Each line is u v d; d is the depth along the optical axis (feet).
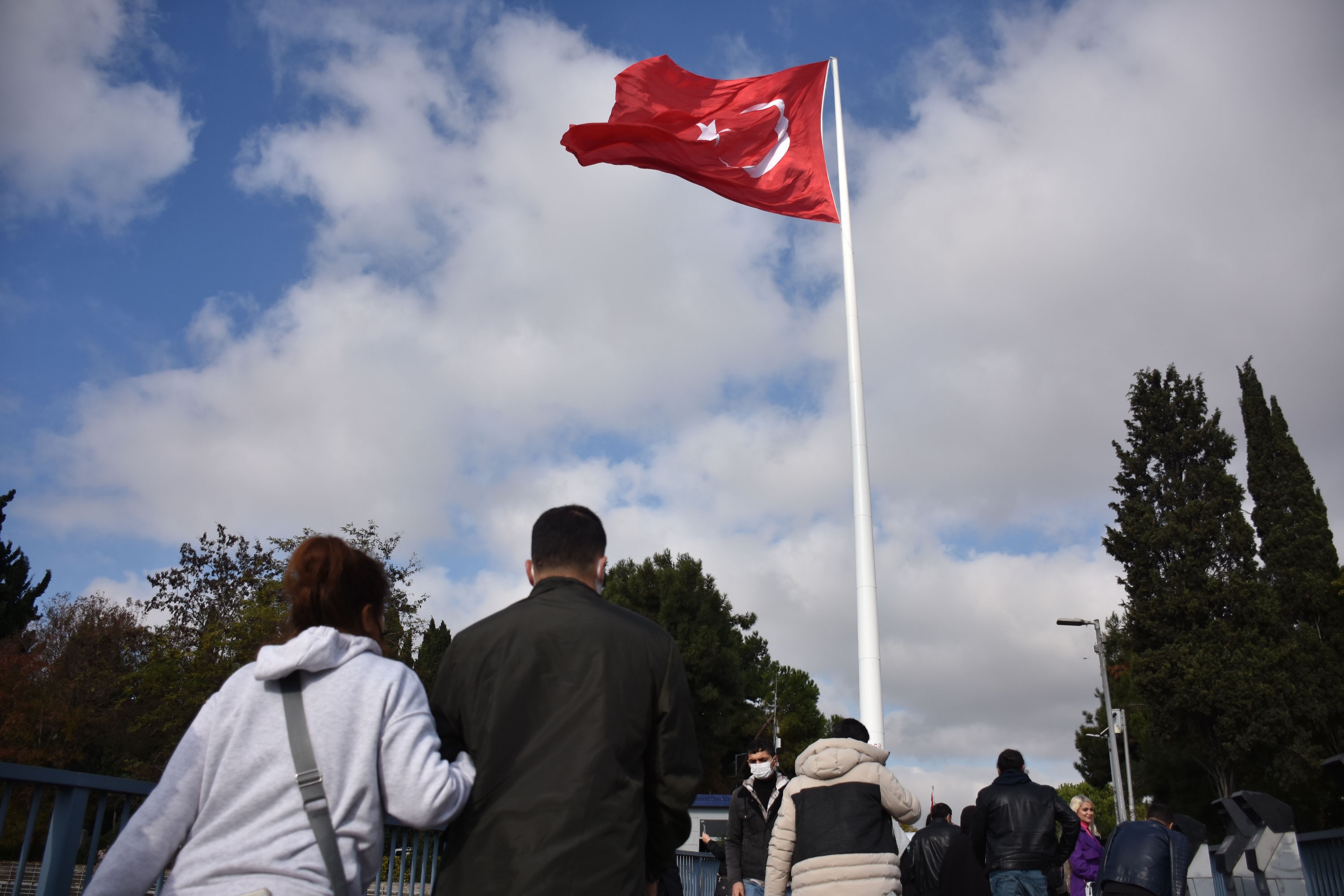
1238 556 123.13
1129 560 127.75
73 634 137.18
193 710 97.81
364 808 7.30
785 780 22.59
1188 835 31.58
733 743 139.33
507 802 8.14
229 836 7.03
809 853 15.98
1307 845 25.58
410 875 19.77
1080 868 33.76
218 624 103.55
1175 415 132.46
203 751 7.36
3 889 12.21
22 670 119.03
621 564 144.56
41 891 11.67
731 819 22.79
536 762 8.34
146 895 7.11
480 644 9.05
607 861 7.99
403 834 19.79
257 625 100.37
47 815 13.33
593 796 8.17
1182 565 122.21
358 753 7.34
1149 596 125.29
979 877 23.34
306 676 7.57
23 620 160.04
